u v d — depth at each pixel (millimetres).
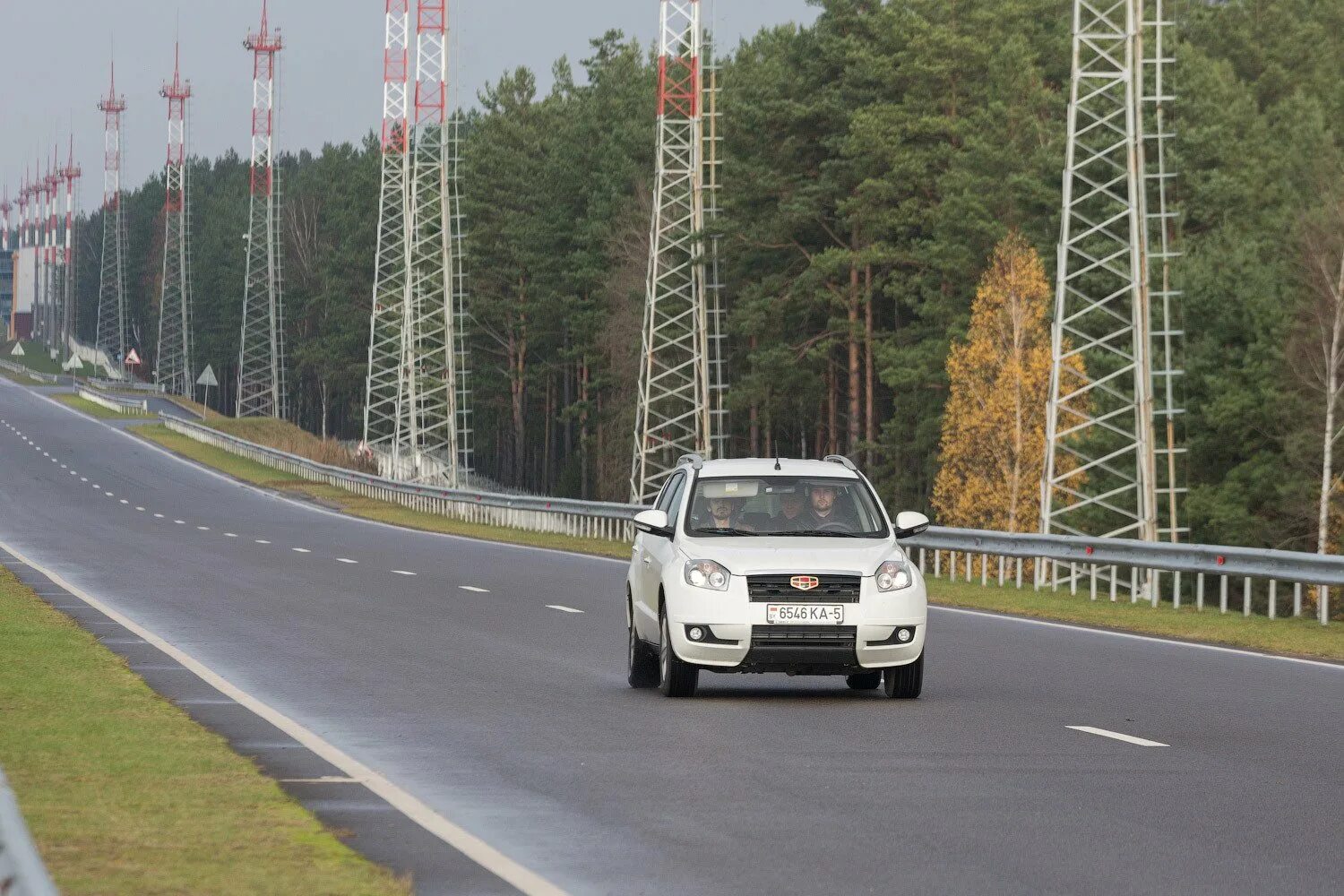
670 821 23125
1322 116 181875
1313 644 51031
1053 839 21953
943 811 23891
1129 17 97625
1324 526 134375
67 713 32469
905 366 194125
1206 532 151250
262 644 47500
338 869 19578
